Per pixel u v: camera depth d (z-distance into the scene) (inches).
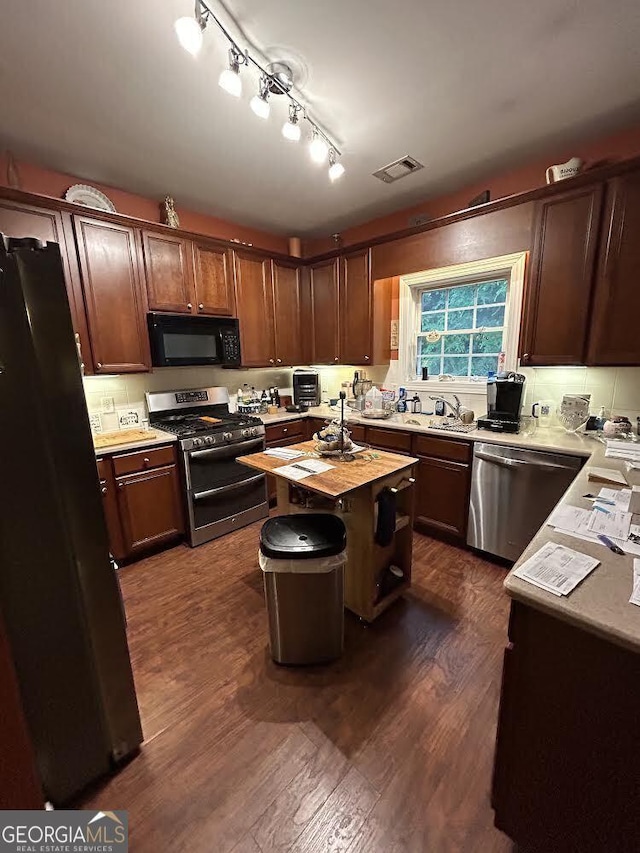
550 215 86.4
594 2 51.1
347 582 78.2
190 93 67.5
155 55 58.6
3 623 35.2
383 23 54.2
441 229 107.3
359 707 57.5
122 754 49.8
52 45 56.0
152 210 113.0
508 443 89.0
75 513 43.4
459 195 109.9
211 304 118.8
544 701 34.6
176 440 104.9
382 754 50.3
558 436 91.4
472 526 99.6
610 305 80.7
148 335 105.7
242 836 41.9
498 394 99.5
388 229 128.6
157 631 75.0
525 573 35.8
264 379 152.7
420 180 103.6
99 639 46.6
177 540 111.9
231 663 66.7
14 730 35.4
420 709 56.9
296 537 64.1
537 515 87.4
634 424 91.0
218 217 129.5
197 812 44.2
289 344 144.1
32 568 40.4
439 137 83.7
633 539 41.9
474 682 61.6
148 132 79.2
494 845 40.8
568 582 34.2
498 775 38.3
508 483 90.9
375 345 133.6
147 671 65.2
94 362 96.0
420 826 42.5
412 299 130.8
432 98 70.8
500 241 95.9
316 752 50.8
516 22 54.3
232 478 117.6
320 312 144.4
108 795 46.2
